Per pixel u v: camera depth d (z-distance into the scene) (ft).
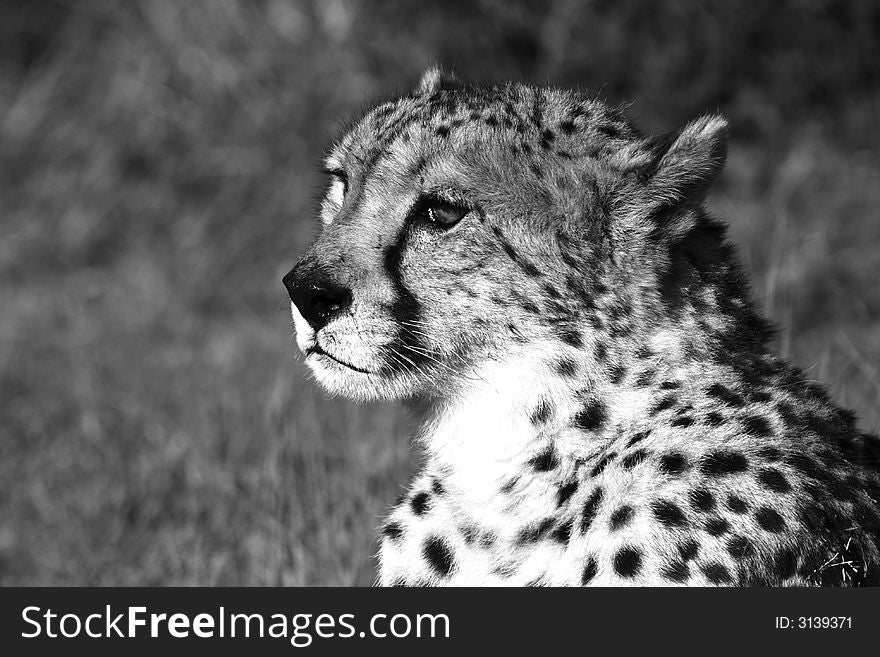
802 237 47.16
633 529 23.29
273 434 37.27
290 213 61.11
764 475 23.20
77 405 47.83
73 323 56.03
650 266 25.08
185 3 69.87
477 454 25.46
